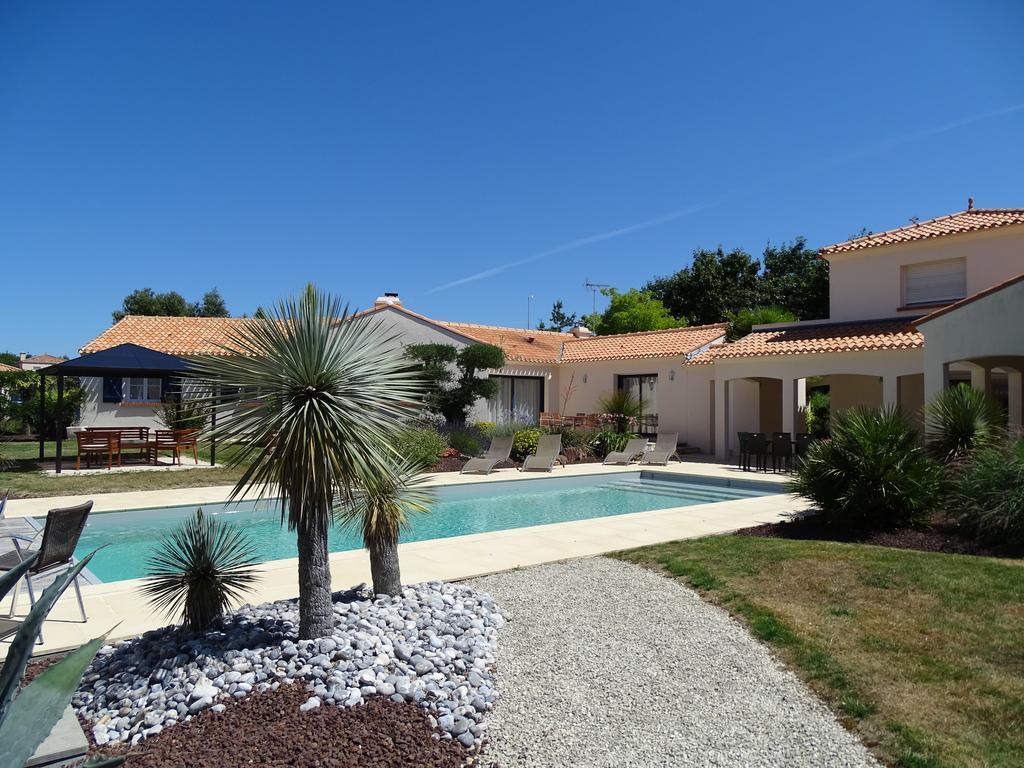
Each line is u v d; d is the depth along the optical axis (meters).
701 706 4.23
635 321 39.75
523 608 6.15
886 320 19.45
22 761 1.43
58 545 5.14
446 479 16.33
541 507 14.50
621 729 3.96
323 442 4.23
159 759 3.43
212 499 12.57
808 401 27.52
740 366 20.58
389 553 5.90
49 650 4.89
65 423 27.09
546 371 27.33
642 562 7.86
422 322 24.73
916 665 4.64
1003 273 17.25
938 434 11.19
